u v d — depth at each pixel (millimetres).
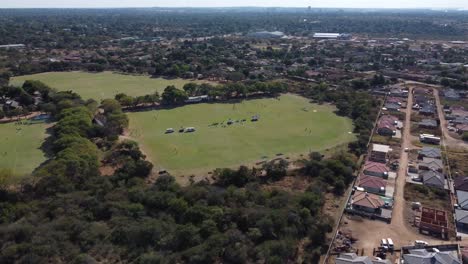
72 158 111938
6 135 152125
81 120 147750
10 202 96812
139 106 198750
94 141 144875
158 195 100062
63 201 95062
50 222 87375
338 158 129375
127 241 82875
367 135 156000
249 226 89875
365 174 124625
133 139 152000
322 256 84812
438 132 166125
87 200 96500
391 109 199250
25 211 91688
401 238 92125
